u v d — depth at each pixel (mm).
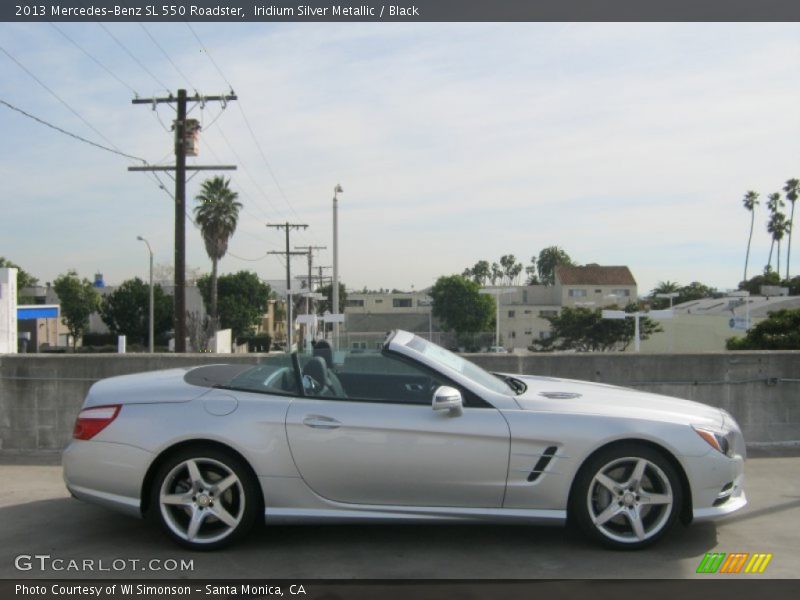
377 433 4637
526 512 4641
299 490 4648
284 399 4793
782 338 18547
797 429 7949
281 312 86688
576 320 46062
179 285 25031
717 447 4684
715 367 7945
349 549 4746
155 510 4676
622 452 4625
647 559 4559
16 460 7453
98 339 65062
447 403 4523
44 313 43781
